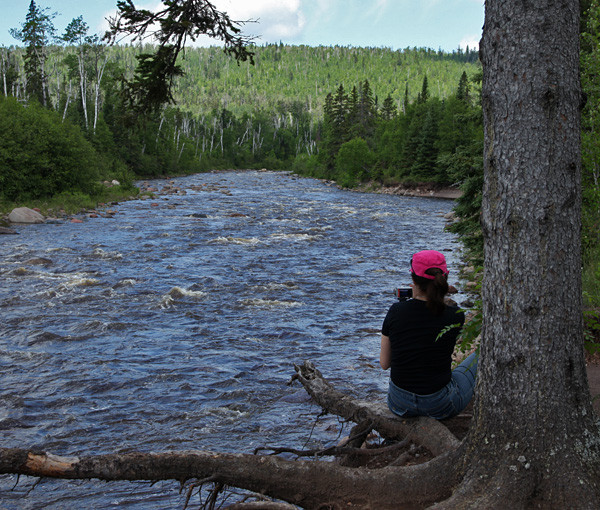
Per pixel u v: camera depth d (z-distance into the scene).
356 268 18.36
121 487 5.48
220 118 146.50
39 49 69.31
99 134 67.25
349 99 92.25
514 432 3.12
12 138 33.91
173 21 5.44
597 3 8.09
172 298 13.74
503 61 3.21
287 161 148.25
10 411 7.33
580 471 2.98
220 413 7.33
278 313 12.65
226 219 31.52
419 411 4.05
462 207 13.41
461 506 3.00
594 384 5.62
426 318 3.95
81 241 22.44
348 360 9.47
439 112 63.88
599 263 8.38
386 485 3.27
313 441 6.44
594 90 7.96
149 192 47.28
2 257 18.59
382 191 63.66
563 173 3.13
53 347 10.04
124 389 8.16
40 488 5.47
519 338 3.14
